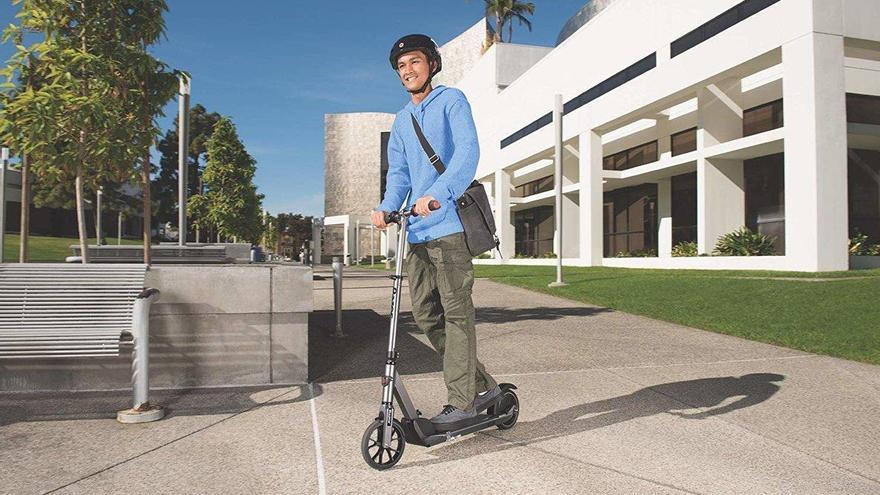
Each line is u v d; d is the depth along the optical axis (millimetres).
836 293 9086
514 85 32656
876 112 16219
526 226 38406
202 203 32312
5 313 3826
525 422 3670
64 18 5152
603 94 23094
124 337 3984
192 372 4562
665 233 23016
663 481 2707
